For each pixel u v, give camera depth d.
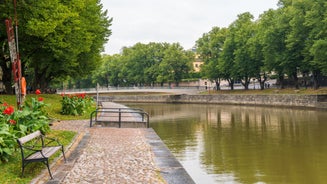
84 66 46.25
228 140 25.39
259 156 19.52
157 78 100.00
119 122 23.30
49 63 38.00
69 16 28.81
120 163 11.83
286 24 56.03
